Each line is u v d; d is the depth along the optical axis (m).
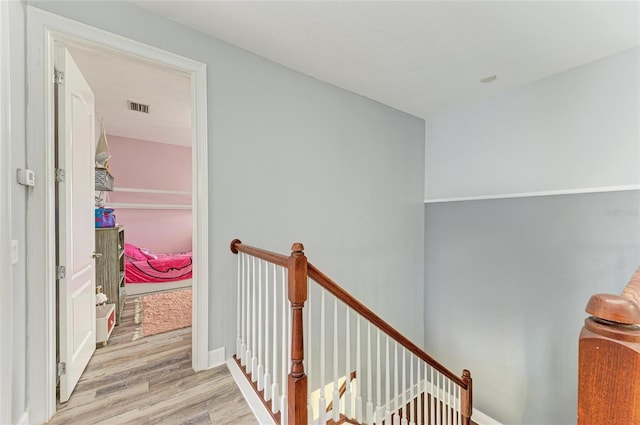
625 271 2.13
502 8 1.74
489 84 2.75
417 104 3.22
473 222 3.17
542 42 2.08
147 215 5.21
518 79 2.64
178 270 4.39
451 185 3.41
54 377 1.51
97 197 3.33
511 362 2.83
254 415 1.49
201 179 1.96
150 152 5.22
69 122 1.69
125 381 1.81
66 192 1.65
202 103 1.97
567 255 2.45
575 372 2.41
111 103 3.50
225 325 2.06
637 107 2.11
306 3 1.71
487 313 3.04
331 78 2.63
